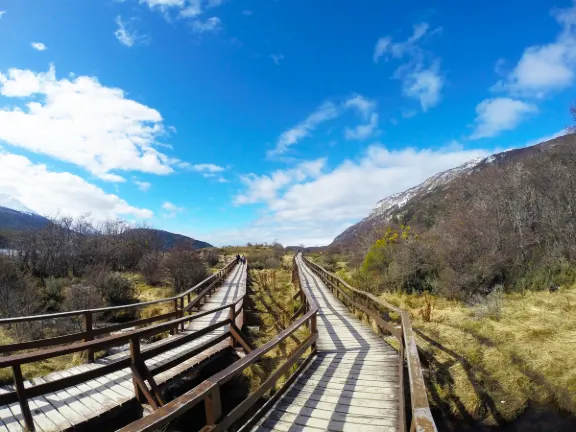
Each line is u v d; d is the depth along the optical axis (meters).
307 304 11.18
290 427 4.23
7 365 4.28
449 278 13.60
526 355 7.97
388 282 15.98
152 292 18.11
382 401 4.94
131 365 5.41
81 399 5.38
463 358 8.07
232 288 18.75
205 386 2.81
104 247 26.41
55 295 14.71
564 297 11.01
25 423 4.42
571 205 14.59
